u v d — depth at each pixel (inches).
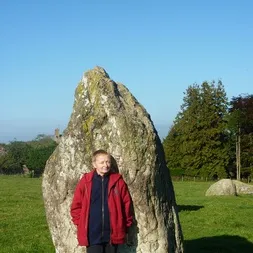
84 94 179.2
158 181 170.6
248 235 326.0
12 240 299.4
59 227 179.3
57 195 179.2
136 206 166.9
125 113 171.6
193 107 1541.6
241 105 1504.7
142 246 167.5
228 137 1541.6
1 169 1585.9
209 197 642.2
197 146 1509.6
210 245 284.5
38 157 1478.8
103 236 154.5
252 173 1433.3
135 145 167.2
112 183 157.4
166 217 173.0
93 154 160.1
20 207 472.4
